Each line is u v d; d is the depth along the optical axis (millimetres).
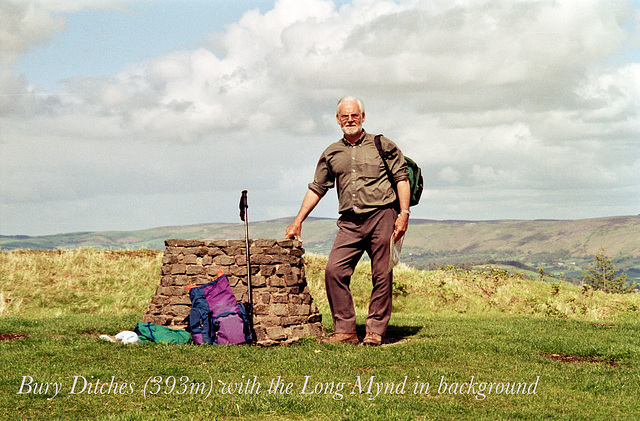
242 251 8078
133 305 13742
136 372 5566
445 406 4727
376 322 7531
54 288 14109
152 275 15727
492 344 7270
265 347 7133
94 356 6191
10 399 4656
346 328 7574
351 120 7449
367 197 7414
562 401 5016
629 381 5648
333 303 7656
